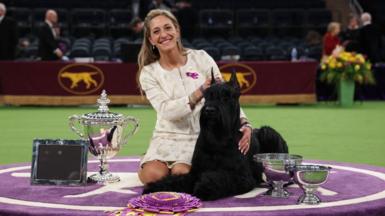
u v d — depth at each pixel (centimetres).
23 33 1847
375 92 1462
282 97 1268
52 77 1234
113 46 1619
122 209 377
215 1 2072
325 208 385
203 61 484
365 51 1501
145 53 486
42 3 2016
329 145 776
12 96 1242
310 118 1074
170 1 1884
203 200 403
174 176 424
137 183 480
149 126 959
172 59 477
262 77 1259
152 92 468
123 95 1238
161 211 368
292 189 457
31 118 1064
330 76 1305
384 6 2080
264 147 475
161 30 468
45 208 387
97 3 2039
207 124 413
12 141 804
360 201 408
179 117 454
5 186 463
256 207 387
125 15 1903
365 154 708
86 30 1864
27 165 569
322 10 1956
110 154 486
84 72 1231
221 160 420
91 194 434
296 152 722
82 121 484
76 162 449
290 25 1947
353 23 1561
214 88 411
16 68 1236
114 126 481
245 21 1947
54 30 1321
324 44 1440
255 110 1205
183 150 464
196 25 1794
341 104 1314
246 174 429
